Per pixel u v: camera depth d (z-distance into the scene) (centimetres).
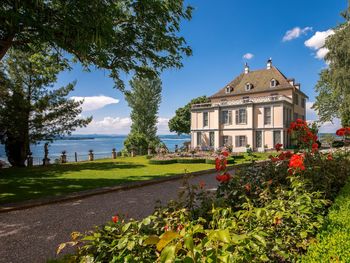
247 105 3288
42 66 1283
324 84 2986
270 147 3125
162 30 961
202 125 3741
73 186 940
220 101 4009
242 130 3334
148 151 2862
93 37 677
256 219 264
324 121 3066
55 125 1970
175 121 5175
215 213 245
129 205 677
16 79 1847
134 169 1508
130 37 959
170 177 1077
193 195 384
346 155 912
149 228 247
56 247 417
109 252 202
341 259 224
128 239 194
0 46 734
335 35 2156
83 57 873
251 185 430
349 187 534
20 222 544
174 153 2500
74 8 639
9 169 1584
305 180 430
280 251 233
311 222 312
